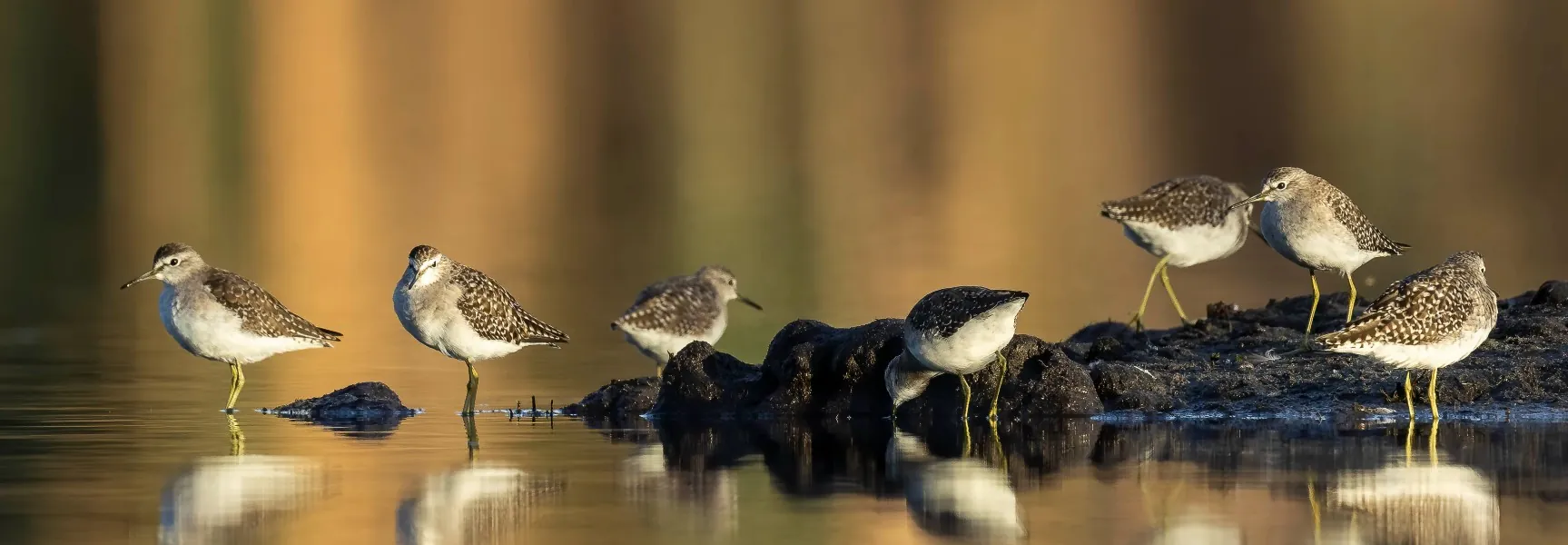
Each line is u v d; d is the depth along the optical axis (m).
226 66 48.38
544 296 25.55
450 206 36.12
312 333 16.42
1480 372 15.35
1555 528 10.59
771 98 47.22
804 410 15.59
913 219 33.62
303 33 50.62
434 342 15.91
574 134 44.03
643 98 47.38
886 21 53.44
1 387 17.52
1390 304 13.80
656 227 33.12
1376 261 27.20
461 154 42.00
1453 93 43.72
